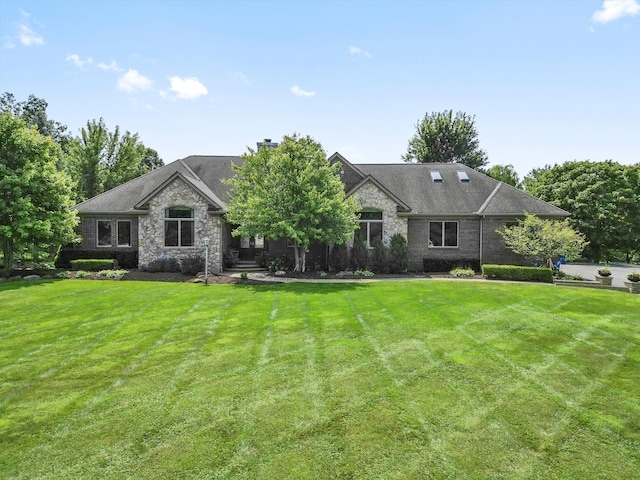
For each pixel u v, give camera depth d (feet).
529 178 174.19
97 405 19.63
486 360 25.12
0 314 38.27
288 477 13.93
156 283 57.16
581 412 18.54
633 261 131.95
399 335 30.48
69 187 65.31
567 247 63.00
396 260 70.49
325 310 39.01
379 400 19.70
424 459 14.93
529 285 55.62
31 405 19.76
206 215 69.77
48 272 63.21
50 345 29.17
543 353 26.50
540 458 15.03
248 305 41.75
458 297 45.19
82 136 110.42
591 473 14.19
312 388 21.15
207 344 28.96
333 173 67.82
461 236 75.00
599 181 118.11
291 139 63.62
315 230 59.21
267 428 17.16
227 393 20.68
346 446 15.79
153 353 27.17
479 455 15.19
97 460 15.10
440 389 20.94
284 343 28.81
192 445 15.97
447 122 155.84
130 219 74.95
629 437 16.47
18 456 15.43
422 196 78.74
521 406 19.08
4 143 60.64
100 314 38.22
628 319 35.58
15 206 57.77
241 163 88.99
